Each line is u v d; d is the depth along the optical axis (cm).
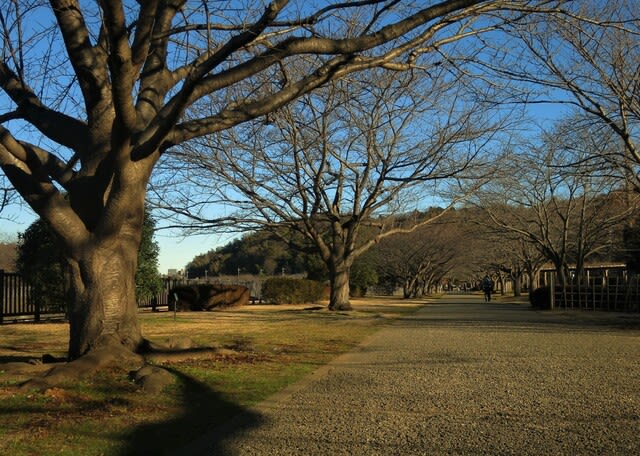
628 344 1473
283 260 8800
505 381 950
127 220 967
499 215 3481
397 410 754
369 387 909
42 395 735
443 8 927
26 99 970
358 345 1483
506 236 3788
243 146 2180
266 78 1439
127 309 963
